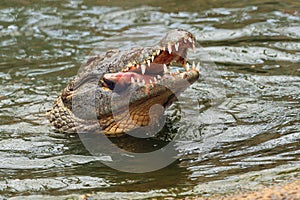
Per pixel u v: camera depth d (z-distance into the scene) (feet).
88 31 94.48
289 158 52.37
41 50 87.61
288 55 80.33
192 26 94.17
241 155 54.24
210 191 46.65
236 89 70.90
